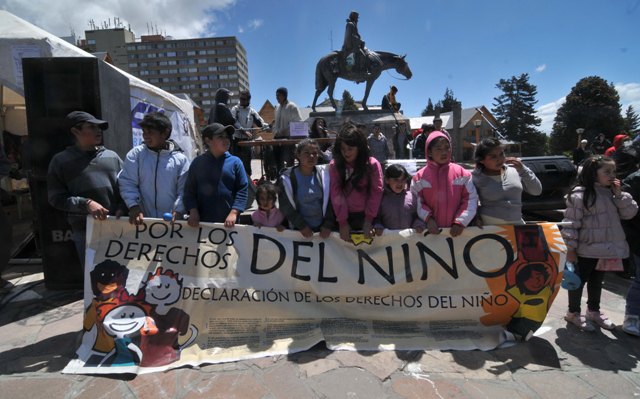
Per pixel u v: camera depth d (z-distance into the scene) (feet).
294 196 10.43
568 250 10.44
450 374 8.36
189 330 9.38
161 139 10.72
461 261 10.50
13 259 16.48
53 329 10.55
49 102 12.69
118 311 9.36
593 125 150.10
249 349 9.14
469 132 143.95
